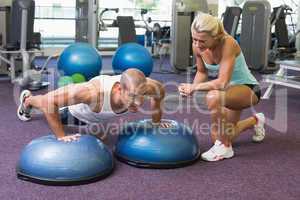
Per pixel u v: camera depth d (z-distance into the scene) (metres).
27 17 4.70
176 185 2.17
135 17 8.78
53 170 2.09
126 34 6.66
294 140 3.04
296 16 8.65
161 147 2.38
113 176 2.26
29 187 2.08
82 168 2.12
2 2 6.09
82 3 6.09
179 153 2.40
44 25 8.01
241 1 8.60
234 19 6.16
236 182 2.22
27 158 2.16
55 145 2.16
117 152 2.52
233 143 2.93
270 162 2.55
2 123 3.28
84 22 6.09
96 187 2.10
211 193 2.08
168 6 9.00
